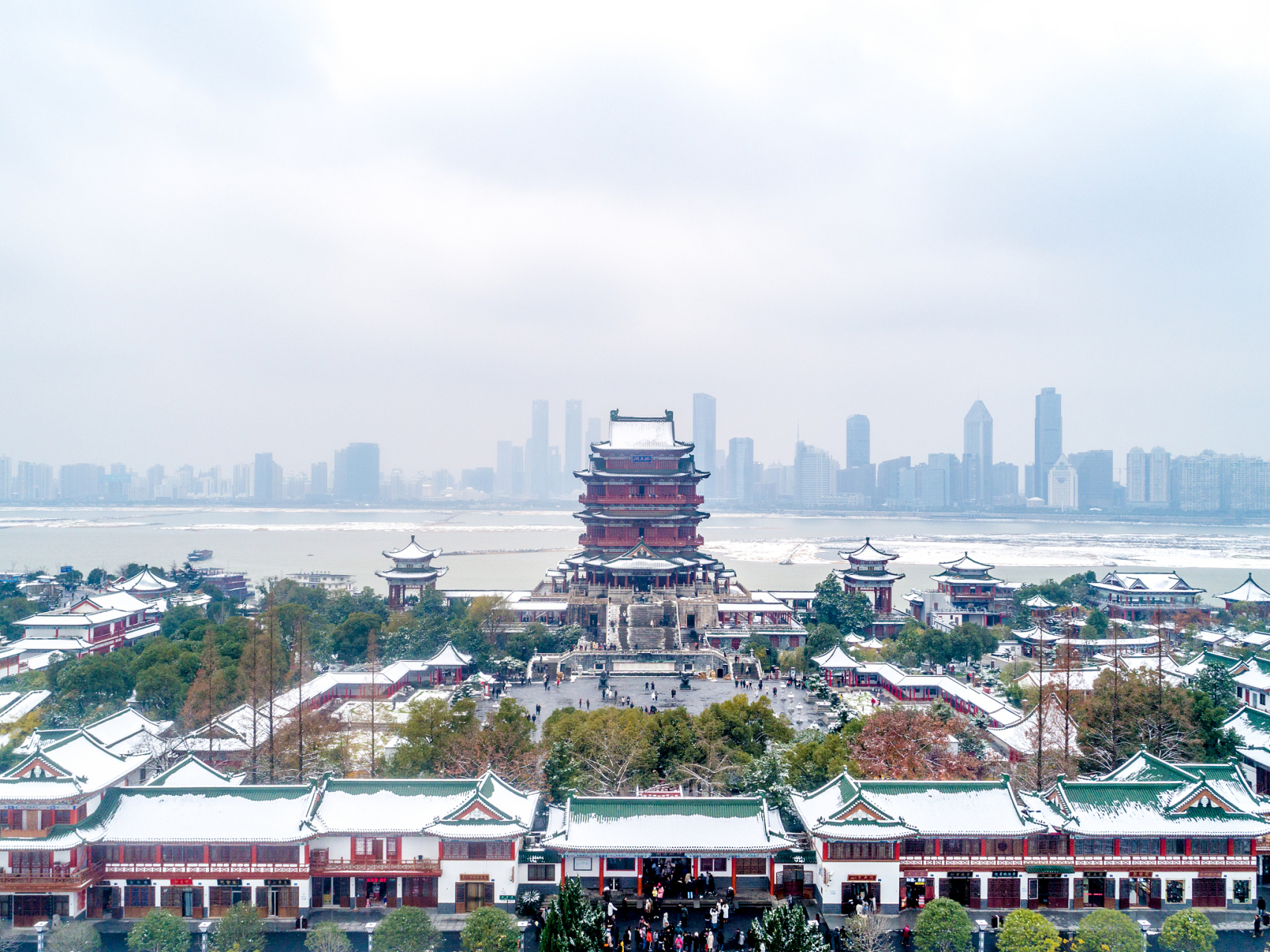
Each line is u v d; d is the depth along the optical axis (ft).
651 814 270.46
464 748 330.13
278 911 261.65
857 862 261.65
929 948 228.43
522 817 270.05
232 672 450.30
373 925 255.29
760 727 363.76
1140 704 360.07
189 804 266.98
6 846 250.57
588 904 226.17
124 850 261.44
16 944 243.81
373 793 275.39
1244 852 266.57
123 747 352.90
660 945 236.22
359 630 600.80
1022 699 465.06
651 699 493.36
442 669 551.59
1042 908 265.34
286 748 357.61
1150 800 272.31
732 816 270.26
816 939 210.79
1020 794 285.84
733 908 262.47
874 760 324.60
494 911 231.30
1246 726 368.89
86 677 458.91
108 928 253.24
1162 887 265.13
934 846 264.93
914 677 521.65
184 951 230.27
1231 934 250.57
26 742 344.69
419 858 264.93
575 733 345.51
